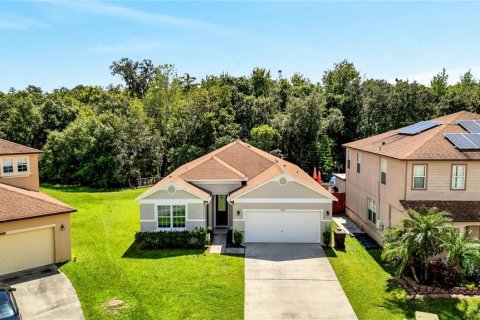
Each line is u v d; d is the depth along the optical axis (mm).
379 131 49125
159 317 13812
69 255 19500
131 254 20438
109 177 44062
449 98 49375
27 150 24703
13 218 17359
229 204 24422
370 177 25016
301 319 13945
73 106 59812
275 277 17562
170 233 21469
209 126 46188
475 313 14453
